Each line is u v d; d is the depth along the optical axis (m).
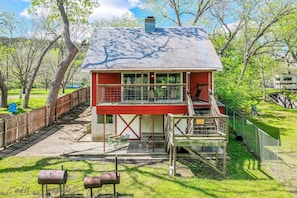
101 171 11.20
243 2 28.11
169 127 12.38
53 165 11.81
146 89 16.42
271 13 28.52
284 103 34.03
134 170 11.36
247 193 9.14
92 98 16.31
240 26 28.89
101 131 16.25
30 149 14.14
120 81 16.52
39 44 41.28
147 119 16.58
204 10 28.27
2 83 27.92
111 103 14.41
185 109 14.38
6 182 9.93
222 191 9.30
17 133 15.61
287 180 10.34
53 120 21.17
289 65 40.66
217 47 30.45
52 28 37.16
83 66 15.07
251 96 31.31
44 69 48.72
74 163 12.17
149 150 13.92
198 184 9.89
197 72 16.72
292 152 14.40
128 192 9.24
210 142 10.89
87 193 9.20
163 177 10.61
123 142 14.79
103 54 16.41
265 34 30.41
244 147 15.11
